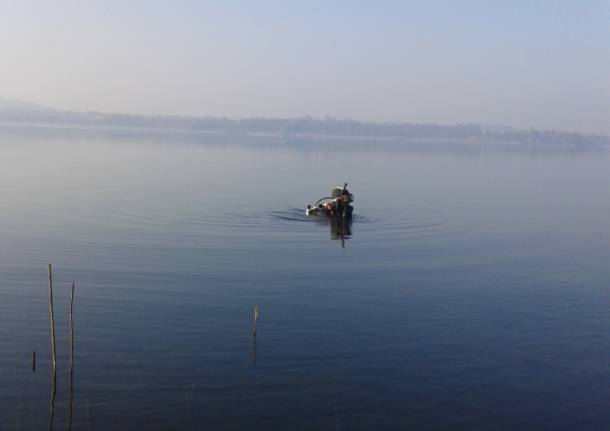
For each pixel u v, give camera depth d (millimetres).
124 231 22625
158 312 14172
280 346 12477
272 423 9859
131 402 10305
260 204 30812
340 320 13984
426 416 10203
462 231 25250
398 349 12539
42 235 21484
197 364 11625
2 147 70188
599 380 11531
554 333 13688
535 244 23172
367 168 59125
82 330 13047
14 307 14250
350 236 23094
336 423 9930
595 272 19031
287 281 16797
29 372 11195
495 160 82688
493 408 10508
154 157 65000
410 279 17469
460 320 14273
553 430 9969
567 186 47781
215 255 19312
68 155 62188
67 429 9555
